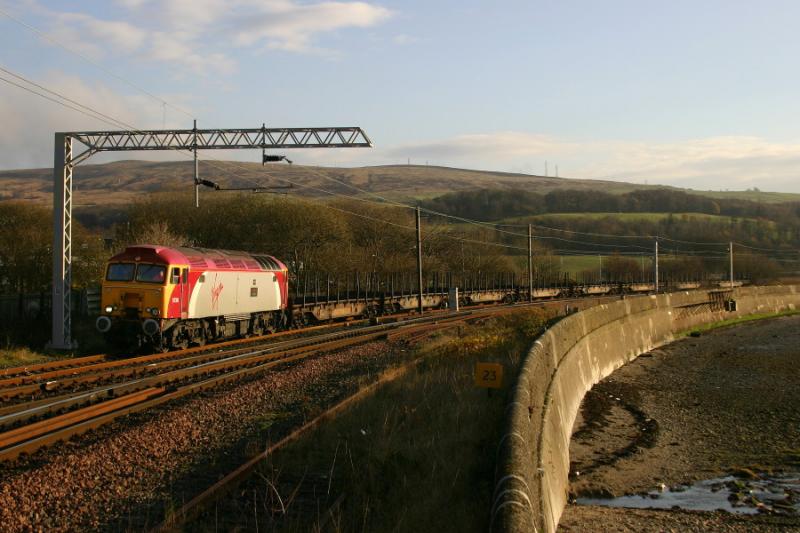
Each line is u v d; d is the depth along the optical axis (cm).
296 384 1733
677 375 2700
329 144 2673
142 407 1380
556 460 1143
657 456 1527
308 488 927
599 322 2719
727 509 1168
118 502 877
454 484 848
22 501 848
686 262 10138
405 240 6956
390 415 1278
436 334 2961
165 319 2328
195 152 2717
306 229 5681
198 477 976
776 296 6153
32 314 3027
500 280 6888
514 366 1527
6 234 4197
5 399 1477
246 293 2911
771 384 2497
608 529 1023
